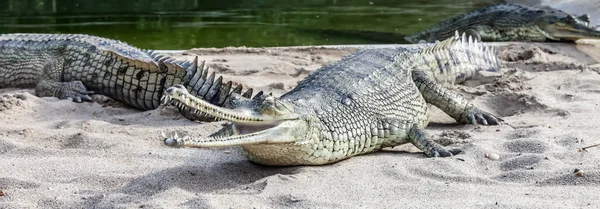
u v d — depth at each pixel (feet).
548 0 50.39
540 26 37.99
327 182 15.10
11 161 16.78
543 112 21.35
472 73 26.27
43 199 14.28
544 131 18.58
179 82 22.20
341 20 44.57
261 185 14.84
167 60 24.14
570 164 15.83
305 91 17.48
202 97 21.44
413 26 42.93
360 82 18.69
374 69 20.12
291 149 15.25
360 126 17.15
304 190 14.53
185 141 12.82
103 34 38.91
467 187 14.60
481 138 18.54
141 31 40.14
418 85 21.36
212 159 16.96
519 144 17.44
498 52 32.40
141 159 16.99
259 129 14.76
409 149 18.38
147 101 22.86
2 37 28.12
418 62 22.80
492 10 40.50
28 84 27.12
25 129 19.36
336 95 17.31
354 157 17.22
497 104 22.94
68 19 44.75
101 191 14.83
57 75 25.38
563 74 27.48
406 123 18.15
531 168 15.55
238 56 31.50
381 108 18.16
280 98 17.03
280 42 36.86
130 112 22.97
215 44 36.22
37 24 42.68
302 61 30.25
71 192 14.75
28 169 16.21
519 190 14.29
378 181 15.14
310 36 38.68
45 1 53.93
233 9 49.32
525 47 33.55
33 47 26.91
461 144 18.06
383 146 18.01
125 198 14.19
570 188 14.29
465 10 49.73
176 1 53.88
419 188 14.57
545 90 24.40
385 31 40.86
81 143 18.33
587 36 36.22
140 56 24.35
